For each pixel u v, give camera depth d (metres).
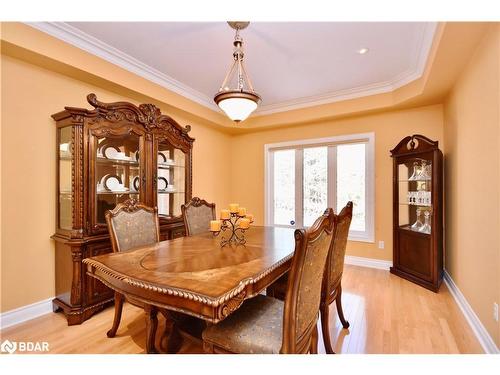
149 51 2.50
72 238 2.10
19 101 2.09
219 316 1.01
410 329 1.96
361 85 3.28
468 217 2.14
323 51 2.48
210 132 4.29
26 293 2.13
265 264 1.41
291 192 4.33
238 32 2.14
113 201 2.51
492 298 1.68
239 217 2.11
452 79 2.45
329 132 3.88
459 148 2.39
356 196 3.74
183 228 3.22
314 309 1.30
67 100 2.39
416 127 3.23
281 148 4.34
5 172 2.02
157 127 2.85
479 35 1.78
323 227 1.16
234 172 4.77
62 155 2.27
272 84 3.26
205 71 2.93
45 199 2.25
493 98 1.64
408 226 3.15
